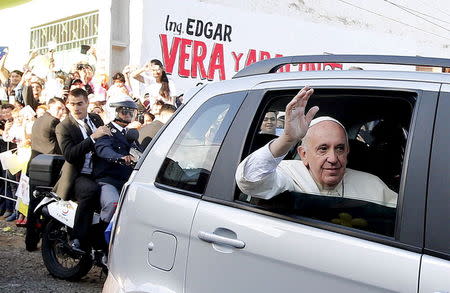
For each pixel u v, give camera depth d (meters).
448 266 2.12
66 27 9.84
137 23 8.69
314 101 2.94
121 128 5.95
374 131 2.89
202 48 9.27
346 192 2.71
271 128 2.88
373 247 2.29
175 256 2.83
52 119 7.44
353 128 2.98
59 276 5.90
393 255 2.23
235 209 2.69
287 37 10.34
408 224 2.26
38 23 10.45
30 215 6.80
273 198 2.65
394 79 2.55
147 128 7.61
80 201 5.57
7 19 11.36
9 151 8.52
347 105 2.94
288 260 2.45
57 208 5.77
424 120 2.37
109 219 5.49
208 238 2.70
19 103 9.36
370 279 2.24
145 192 3.06
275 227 2.53
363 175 2.77
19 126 8.59
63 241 5.87
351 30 11.36
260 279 2.52
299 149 2.87
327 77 2.74
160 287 2.87
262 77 2.96
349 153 2.91
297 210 2.62
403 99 2.50
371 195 2.66
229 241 2.63
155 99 8.69
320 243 2.40
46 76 9.70
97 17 9.08
